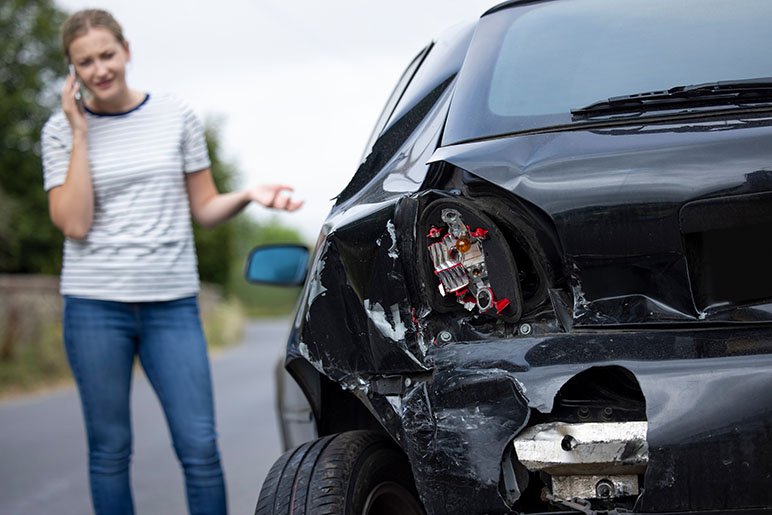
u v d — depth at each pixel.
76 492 6.42
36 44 38.50
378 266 2.60
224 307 44.28
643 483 2.40
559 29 2.99
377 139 2.99
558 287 2.52
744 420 2.29
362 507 2.74
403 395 2.60
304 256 4.35
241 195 4.34
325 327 2.71
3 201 33.78
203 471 4.04
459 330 2.56
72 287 4.07
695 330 2.40
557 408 2.43
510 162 2.54
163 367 4.08
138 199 4.11
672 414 2.30
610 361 2.37
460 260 2.53
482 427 2.42
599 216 2.45
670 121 2.55
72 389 14.73
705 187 2.41
